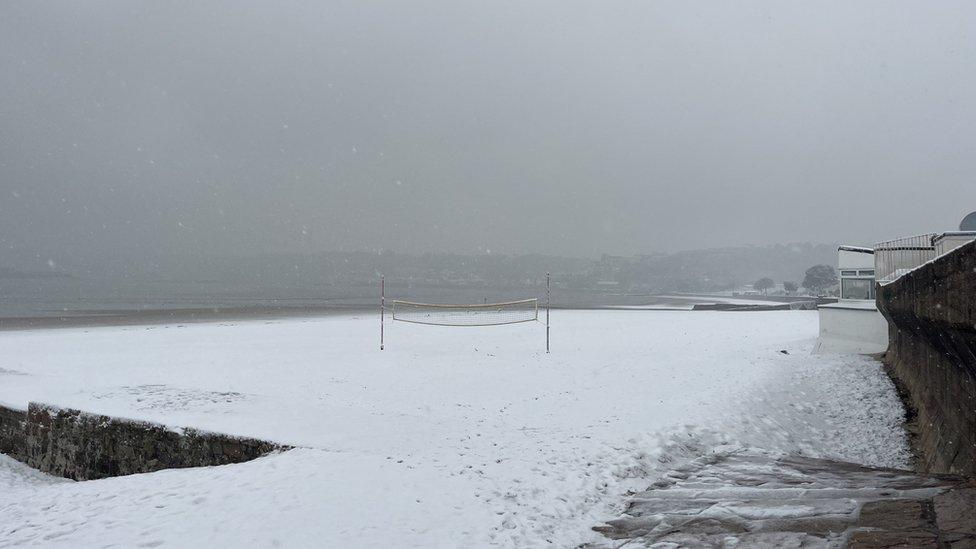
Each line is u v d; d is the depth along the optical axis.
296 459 7.73
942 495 5.99
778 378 14.05
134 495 6.78
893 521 5.34
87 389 12.75
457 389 14.61
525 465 7.48
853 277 19.09
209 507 6.12
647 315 44.91
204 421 9.85
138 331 34.00
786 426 10.70
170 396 11.94
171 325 40.06
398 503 6.12
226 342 27.30
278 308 70.44
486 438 8.90
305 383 15.80
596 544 5.44
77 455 10.98
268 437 8.82
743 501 6.41
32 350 24.80
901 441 10.16
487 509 6.04
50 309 69.12
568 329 32.00
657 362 17.64
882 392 12.69
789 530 5.38
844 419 11.38
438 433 9.19
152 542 5.32
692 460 8.36
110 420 10.49
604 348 22.47
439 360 20.11
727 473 7.68
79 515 6.28
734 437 9.53
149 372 18.22
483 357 20.67
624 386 14.00
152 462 9.91
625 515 6.17
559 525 5.83
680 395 12.43
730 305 57.44
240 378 16.78
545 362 18.92
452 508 6.05
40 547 5.40
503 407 12.28
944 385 8.41
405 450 8.18
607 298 130.12
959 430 7.50
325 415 10.27
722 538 5.32
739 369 15.41
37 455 11.72
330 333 31.33
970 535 4.82
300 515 5.80
